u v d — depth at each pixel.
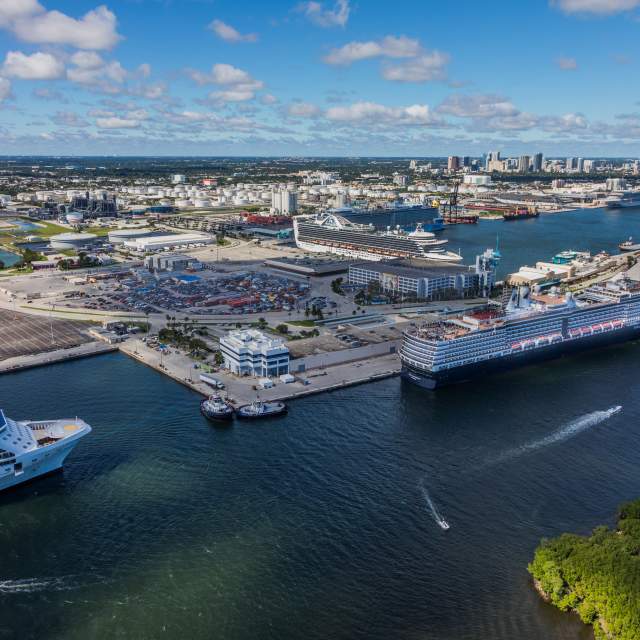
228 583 185.75
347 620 172.50
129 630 169.75
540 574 181.12
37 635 168.62
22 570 192.00
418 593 181.75
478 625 170.50
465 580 186.62
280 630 169.25
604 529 197.00
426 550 199.12
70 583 186.50
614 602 164.62
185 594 181.88
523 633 167.88
